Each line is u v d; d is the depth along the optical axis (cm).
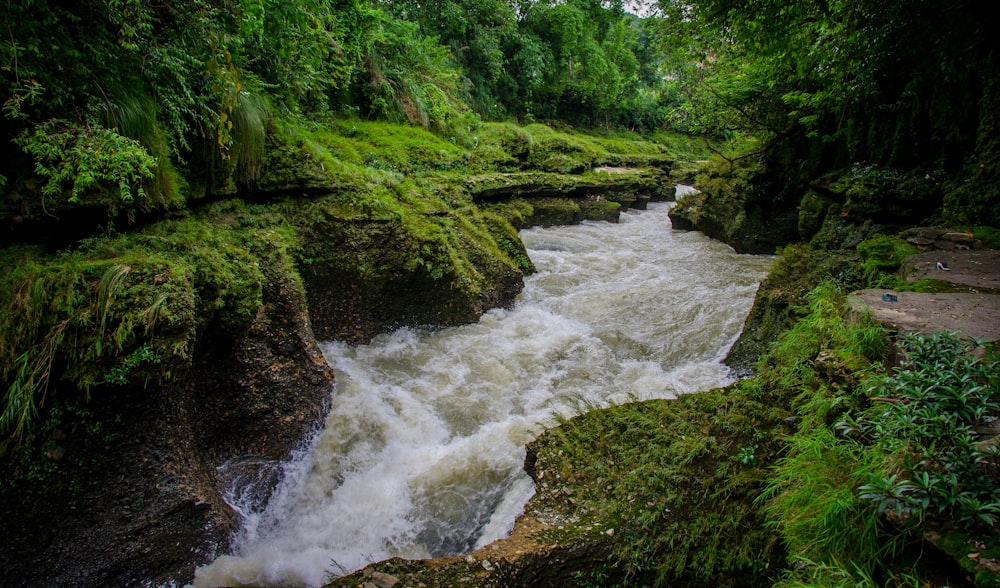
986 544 183
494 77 2000
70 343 289
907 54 656
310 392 451
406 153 986
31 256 318
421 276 605
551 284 826
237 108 483
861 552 212
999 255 472
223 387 404
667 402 416
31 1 300
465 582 283
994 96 564
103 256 340
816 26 674
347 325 583
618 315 711
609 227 1333
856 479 237
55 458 289
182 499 326
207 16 411
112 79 358
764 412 377
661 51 970
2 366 283
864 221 684
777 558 281
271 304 448
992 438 216
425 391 521
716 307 705
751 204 1073
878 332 312
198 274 366
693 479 338
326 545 369
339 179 595
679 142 3123
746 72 973
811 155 959
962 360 248
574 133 2369
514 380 552
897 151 707
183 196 426
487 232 799
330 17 792
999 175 545
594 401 509
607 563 299
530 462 390
